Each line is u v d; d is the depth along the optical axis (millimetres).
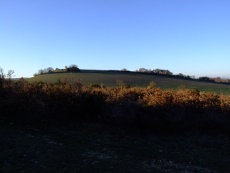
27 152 12281
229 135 18281
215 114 19203
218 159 13922
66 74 75312
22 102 19266
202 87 59438
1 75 20703
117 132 17250
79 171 10523
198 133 18156
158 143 16156
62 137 15672
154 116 18234
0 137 14547
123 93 20047
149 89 21719
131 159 12867
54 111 19109
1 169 10094
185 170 12031
